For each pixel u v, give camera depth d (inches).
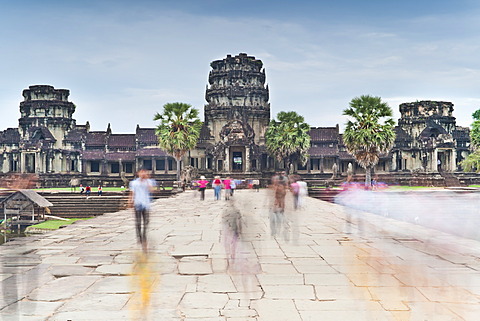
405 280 391.5
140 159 3356.3
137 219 568.1
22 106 3408.0
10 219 1568.7
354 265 456.4
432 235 674.2
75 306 324.8
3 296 348.8
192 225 811.4
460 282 380.8
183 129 2645.2
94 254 517.0
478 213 1481.3
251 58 3533.5
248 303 331.3
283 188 663.8
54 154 3282.5
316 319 296.5
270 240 623.8
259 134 3400.6
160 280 398.9
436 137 3518.7
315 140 3422.7
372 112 2172.7
